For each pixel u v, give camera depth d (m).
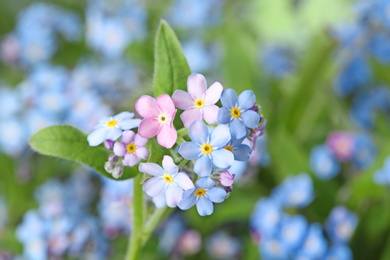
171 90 0.15
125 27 0.27
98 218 0.24
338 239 0.21
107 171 0.14
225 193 0.13
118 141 0.14
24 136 0.24
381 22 0.26
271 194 0.24
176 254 0.23
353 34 0.26
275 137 0.24
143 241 0.15
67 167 0.26
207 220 0.23
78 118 0.24
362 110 0.26
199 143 0.13
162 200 0.13
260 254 0.22
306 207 0.22
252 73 0.26
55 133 0.15
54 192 0.25
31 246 0.21
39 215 0.23
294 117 0.25
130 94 0.26
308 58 0.25
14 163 0.25
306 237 0.21
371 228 0.22
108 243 0.22
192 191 0.13
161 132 0.13
